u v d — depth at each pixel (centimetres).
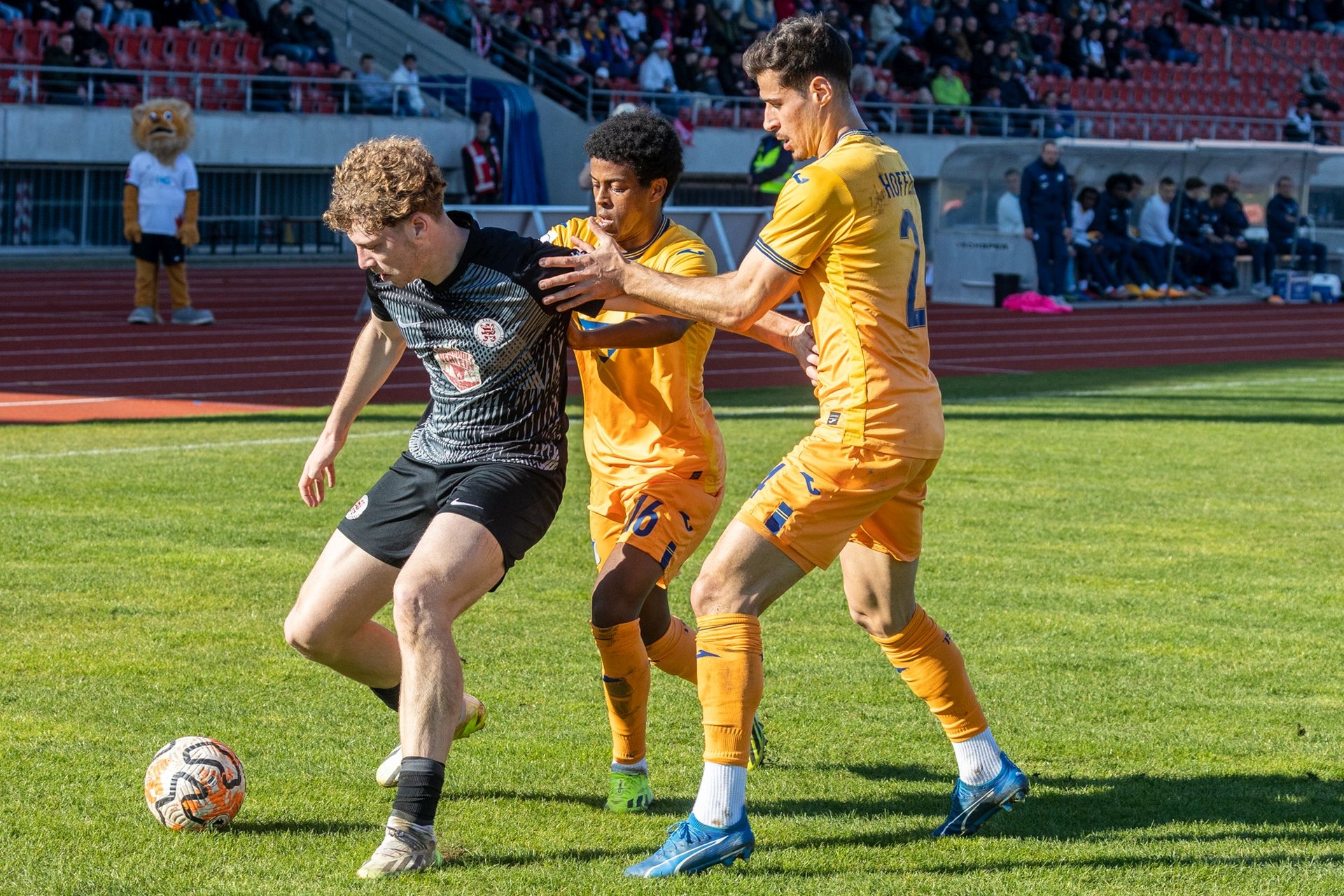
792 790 521
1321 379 1812
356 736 560
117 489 1001
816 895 426
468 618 730
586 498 1037
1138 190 2856
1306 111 4475
